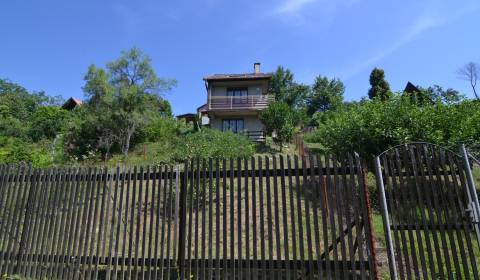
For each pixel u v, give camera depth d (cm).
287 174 488
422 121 975
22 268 563
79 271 530
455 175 443
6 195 631
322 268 442
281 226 736
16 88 5938
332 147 1141
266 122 2400
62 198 588
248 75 2909
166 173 541
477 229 416
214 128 2814
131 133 2428
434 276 409
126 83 2669
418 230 431
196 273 484
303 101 5519
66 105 4394
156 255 501
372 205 864
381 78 4334
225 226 487
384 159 473
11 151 1967
